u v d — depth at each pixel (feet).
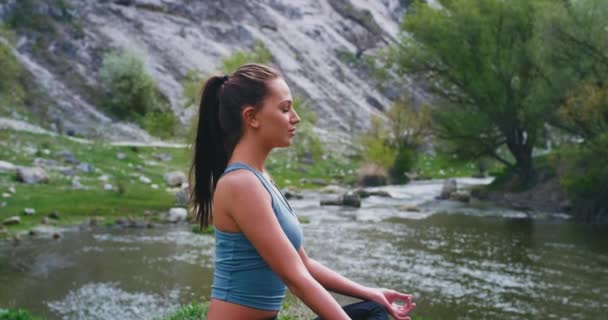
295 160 172.04
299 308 28.99
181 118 192.54
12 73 170.50
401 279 55.98
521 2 128.16
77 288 52.49
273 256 8.28
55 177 107.04
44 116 167.53
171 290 51.96
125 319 43.96
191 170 10.37
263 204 8.41
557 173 124.88
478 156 138.92
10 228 76.74
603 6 100.07
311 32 271.28
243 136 8.98
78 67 191.93
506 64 129.29
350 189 139.74
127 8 222.48
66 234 76.33
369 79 264.72
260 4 262.88
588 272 59.67
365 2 313.94
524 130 133.18
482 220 95.81
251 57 167.12
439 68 139.74
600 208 98.43
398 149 164.14
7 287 52.75
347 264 62.08
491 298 49.90
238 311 8.66
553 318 44.39
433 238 78.33
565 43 102.37
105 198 97.25
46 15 199.21
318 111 236.02
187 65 216.54
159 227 83.82
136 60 186.50
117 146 146.10
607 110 96.73
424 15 139.54
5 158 115.14
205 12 240.73
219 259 8.87
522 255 67.92
